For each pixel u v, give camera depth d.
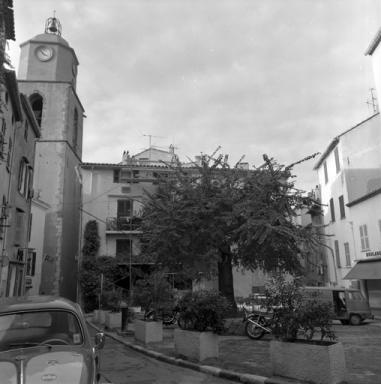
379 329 17.44
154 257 19.25
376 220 25.64
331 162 33.97
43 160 35.75
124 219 36.22
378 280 25.41
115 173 38.19
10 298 5.61
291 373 7.32
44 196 35.00
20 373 3.88
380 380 7.20
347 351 10.62
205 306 9.86
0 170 17.20
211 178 18.70
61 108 37.16
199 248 18.09
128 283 34.88
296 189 17.73
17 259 22.92
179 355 10.30
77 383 3.78
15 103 18.86
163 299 14.52
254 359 9.52
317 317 7.36
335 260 33.12
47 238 34.25
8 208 18.36
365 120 30.02
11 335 4.78
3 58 7.69
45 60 38.28
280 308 7.70
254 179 17.80
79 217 39.03
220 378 8.30
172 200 18.62
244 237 17.23
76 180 40.47
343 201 31.16
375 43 24.05
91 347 4.95
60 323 5.07
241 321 14.55
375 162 29.23
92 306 33.47
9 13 7.78
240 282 34.22
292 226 17.30
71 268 37.66
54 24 40.44
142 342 13.73
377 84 24.47
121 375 8.96
